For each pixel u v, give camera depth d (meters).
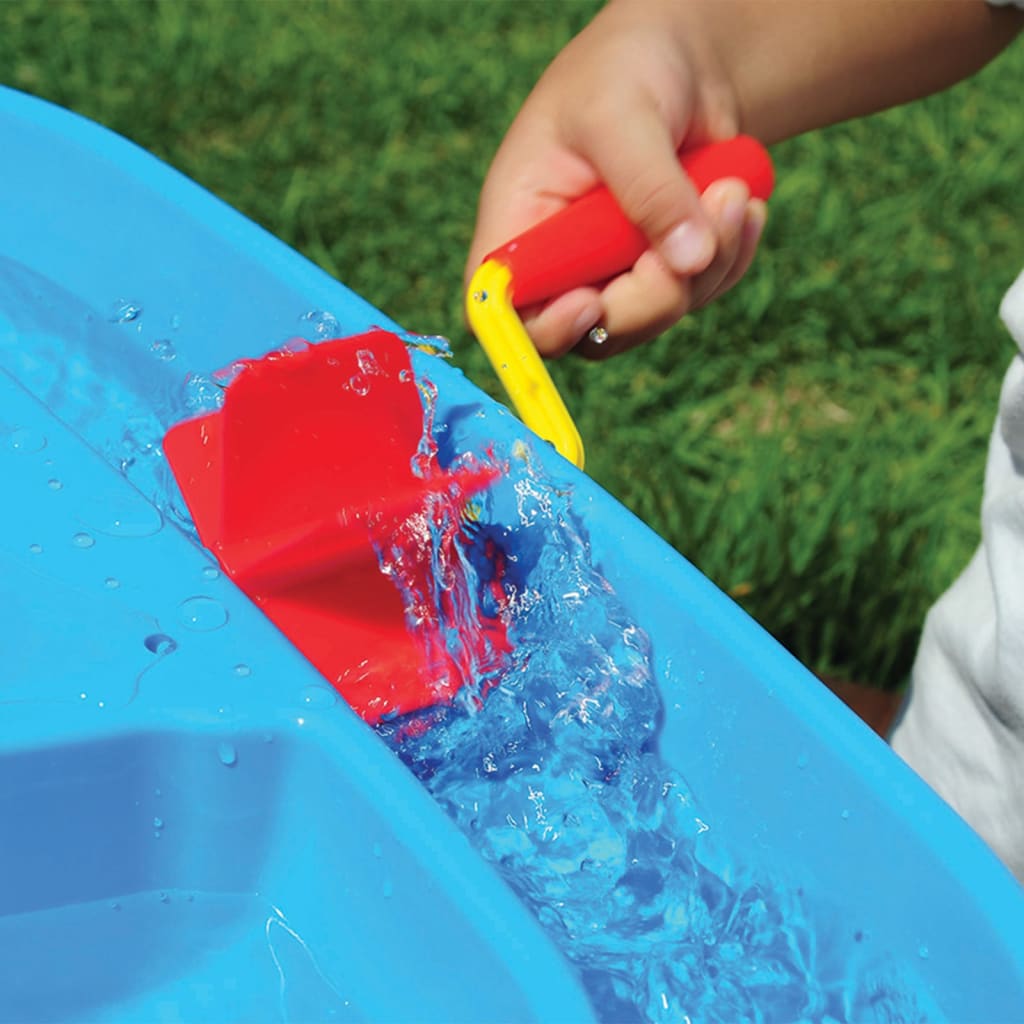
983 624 1.10
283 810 0.70
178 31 2.83
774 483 1.80
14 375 1.08
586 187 1.06
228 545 0.84
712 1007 0.68
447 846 0.64
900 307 2.28
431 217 2.39
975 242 2.41
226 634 0.73
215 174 2.39
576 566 0.87
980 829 1.10
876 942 0.68
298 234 2.32
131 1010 0.64
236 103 2.65
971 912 0.65
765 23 1.14
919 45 1.21
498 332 0.95
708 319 2.19
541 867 0.75
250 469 0.84
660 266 1.00
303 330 1.04
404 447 0.90
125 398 1.08
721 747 0.78
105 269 1.17
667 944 0.71
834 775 0.72
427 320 2.14
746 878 0.74
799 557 1.73
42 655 0.70
